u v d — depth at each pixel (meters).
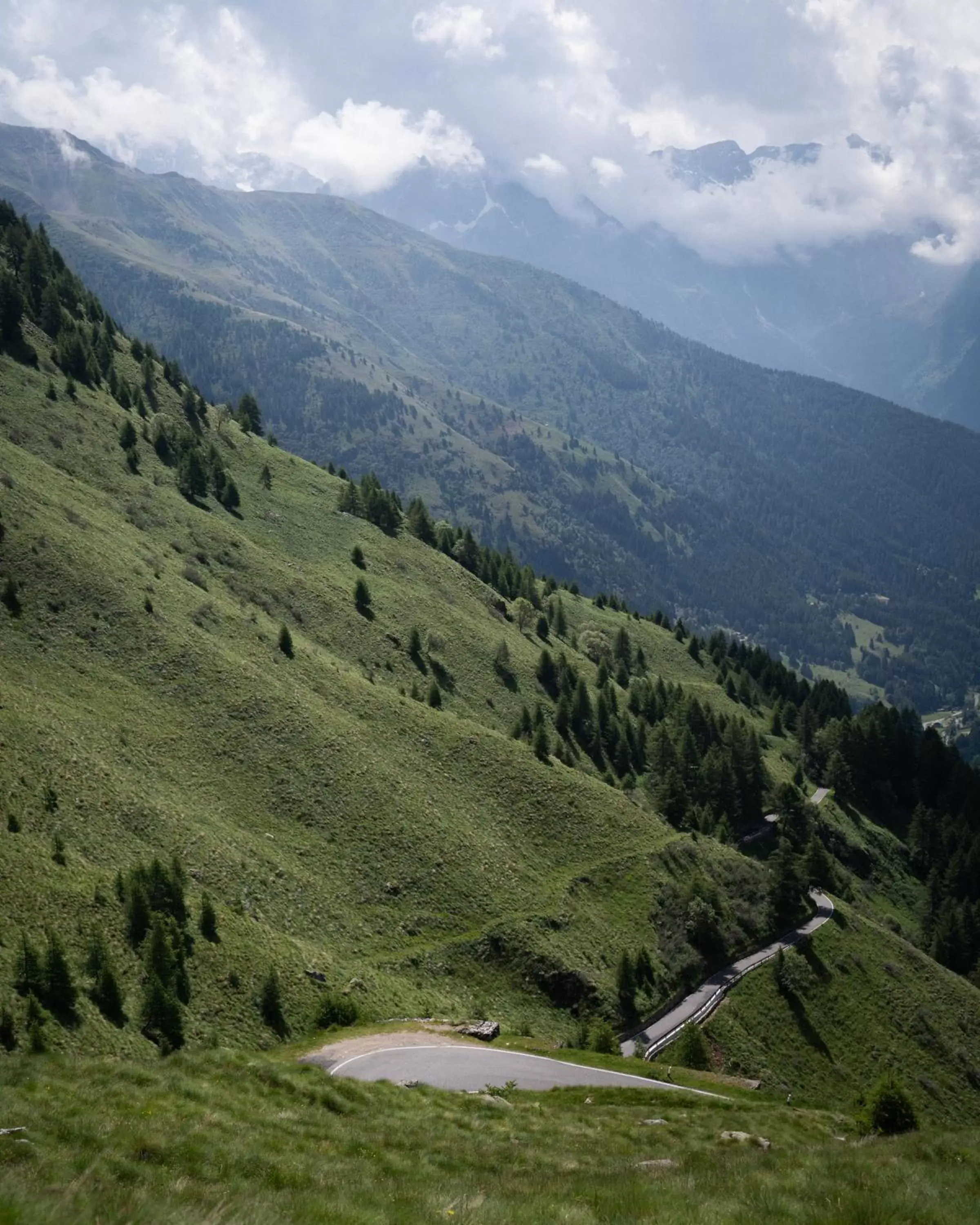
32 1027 47.12
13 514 112.50
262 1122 29.88
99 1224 16.22
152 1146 24.23
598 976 90.75
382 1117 34.41
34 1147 22.23
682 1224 19.34
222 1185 21.73
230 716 101.50
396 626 163.62
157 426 181.75
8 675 90.19
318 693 119.00
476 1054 55.56
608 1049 74.75
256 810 90.69
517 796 115.94
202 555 147.25
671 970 99.00
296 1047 56.09
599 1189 23.36
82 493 140.88
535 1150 32.66
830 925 119.44
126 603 110.31
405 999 71.06
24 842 63.56
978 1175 24.67
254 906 74.50
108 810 74.44
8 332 182.75
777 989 104.19
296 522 188.88
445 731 123.00
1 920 53.88
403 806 100.00
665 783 144.50
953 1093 103.38
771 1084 89.19
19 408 159.38
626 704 191.38
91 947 55.66
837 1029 103.50
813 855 137.25
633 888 108.00
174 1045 52.28
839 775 190.38
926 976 119.50
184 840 76.75
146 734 92.50
